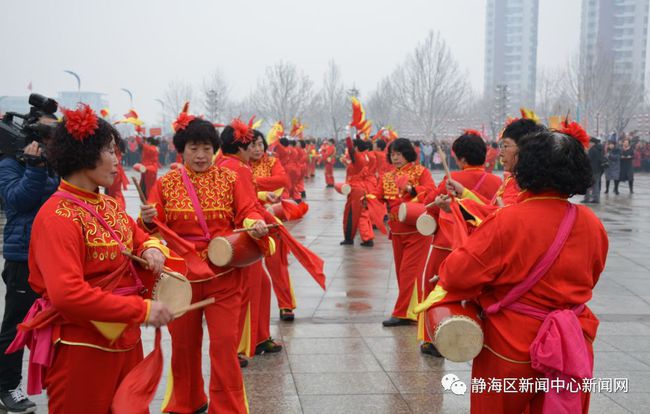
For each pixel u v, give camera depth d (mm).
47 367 2906
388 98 60750
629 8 108312
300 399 4504
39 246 2738
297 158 21531
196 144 4105
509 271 2848
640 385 4727
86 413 2871
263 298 5418
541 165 2830
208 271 3918
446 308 3006
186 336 4102
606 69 56031
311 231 13258
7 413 4250
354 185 11461
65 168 2863
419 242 6137
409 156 6684
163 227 3973
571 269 2809
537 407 2930
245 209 4168
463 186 5066
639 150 35344
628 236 12430
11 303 4199
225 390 3943
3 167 4105
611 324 6332
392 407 4375
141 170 13039
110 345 2867
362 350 5551
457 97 58062
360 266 9484
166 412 4238
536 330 2811
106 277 2895
